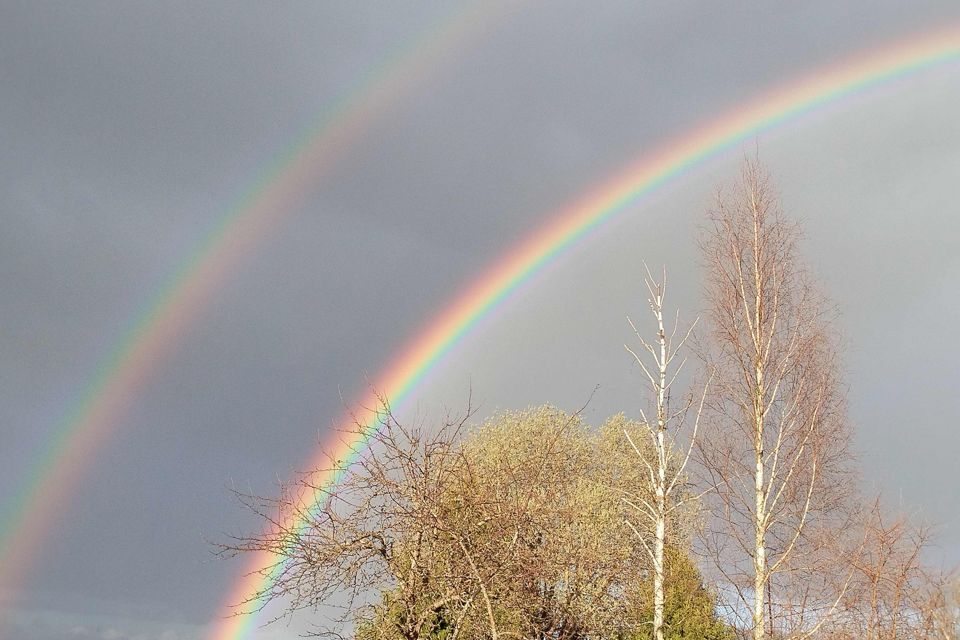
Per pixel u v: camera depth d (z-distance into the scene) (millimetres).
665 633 21984
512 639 13750
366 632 13531
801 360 21688
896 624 17609
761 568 19266
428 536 13352
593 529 18594
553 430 25391
